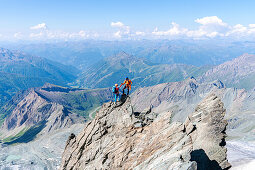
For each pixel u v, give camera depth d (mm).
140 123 26172
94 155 26969
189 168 14961
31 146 184750
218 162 23859
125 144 24703
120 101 30594
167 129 21516
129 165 21766
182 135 19750
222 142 25688
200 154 23844
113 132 27672
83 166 27422
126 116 28078
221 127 26203
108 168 23656
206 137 25641
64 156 32719
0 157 159500
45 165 142375
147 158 20359
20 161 150375
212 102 29141
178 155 17141
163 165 16828
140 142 23328
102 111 31297
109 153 25156
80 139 31578
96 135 29000
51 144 186375
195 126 27219
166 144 20078
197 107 30828
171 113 24047
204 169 22953
